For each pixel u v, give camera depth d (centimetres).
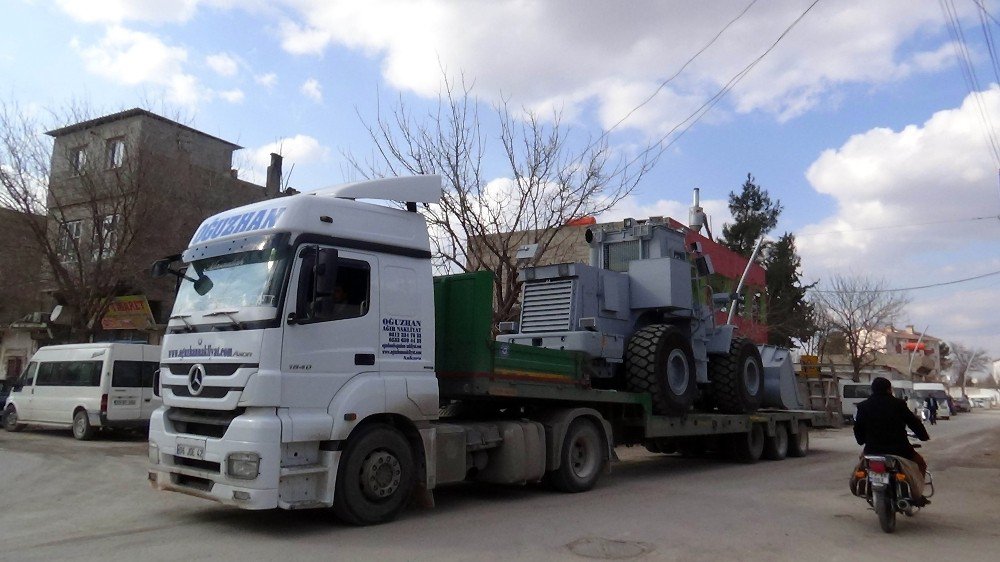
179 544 661
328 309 698
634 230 1277
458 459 838
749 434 1412
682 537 714
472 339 876
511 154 1762
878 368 5425
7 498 914
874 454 786
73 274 2119
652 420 1122
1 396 2248
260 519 771
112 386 1739
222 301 724
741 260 2853
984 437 2509
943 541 723
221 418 699
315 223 728
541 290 1170
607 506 885
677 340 1182
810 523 803
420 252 824
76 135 2306
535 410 1008
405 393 772
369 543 668
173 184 2178
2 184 2019
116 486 1007
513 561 614
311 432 685
